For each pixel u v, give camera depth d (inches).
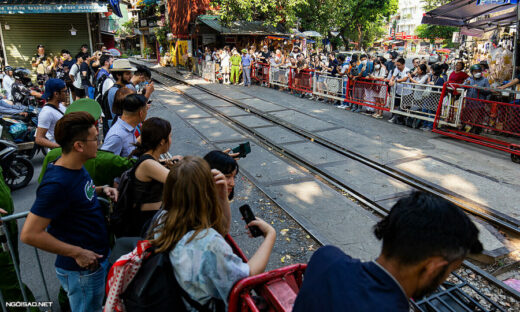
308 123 382.0
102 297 98.9
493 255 156.3
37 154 291.0
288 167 261.1
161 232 65.1
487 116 303.1
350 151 290.0
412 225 42.1
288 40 937.5
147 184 97.3
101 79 242.1
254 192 221.0
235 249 81.8
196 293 61.8
